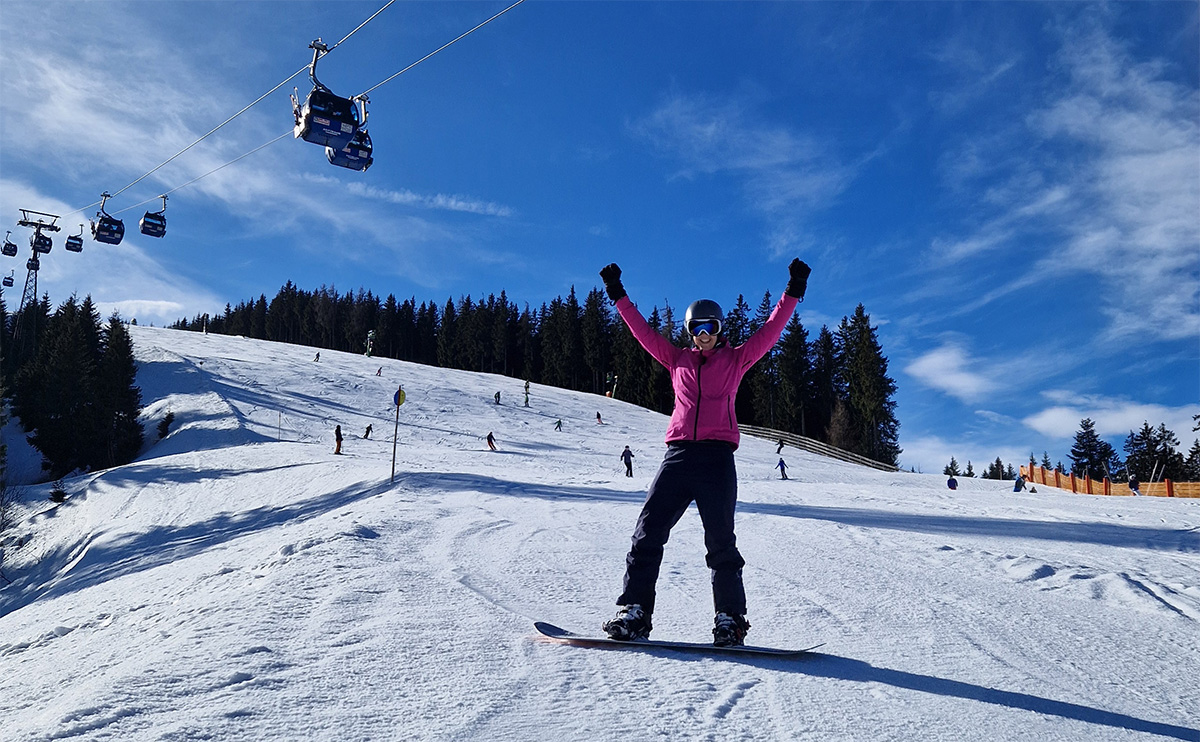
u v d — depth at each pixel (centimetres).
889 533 822
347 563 538
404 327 11719
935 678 267
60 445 4550
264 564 711
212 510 2300
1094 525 1141
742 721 207
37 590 2000
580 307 9912
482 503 1288
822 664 278
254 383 5300
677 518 317
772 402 7812
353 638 296
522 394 6031
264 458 3053
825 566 571
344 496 1961
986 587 501
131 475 2984
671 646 288
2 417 4588
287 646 282
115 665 321
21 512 2877
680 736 194
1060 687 267
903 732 204
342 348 12312
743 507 1324
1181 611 432
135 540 2153
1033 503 1717
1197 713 244
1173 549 893
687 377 314
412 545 688
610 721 204
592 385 9512
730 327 8281
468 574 500
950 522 1146
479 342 10719
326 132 1444
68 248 2656
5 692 332
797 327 7569
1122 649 338
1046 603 449
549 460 3419
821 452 5494
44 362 5294
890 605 421
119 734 187
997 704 238
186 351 6456
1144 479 8550
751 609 401
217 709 206
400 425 4353
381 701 217
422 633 307
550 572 520
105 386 4481
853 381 7206
